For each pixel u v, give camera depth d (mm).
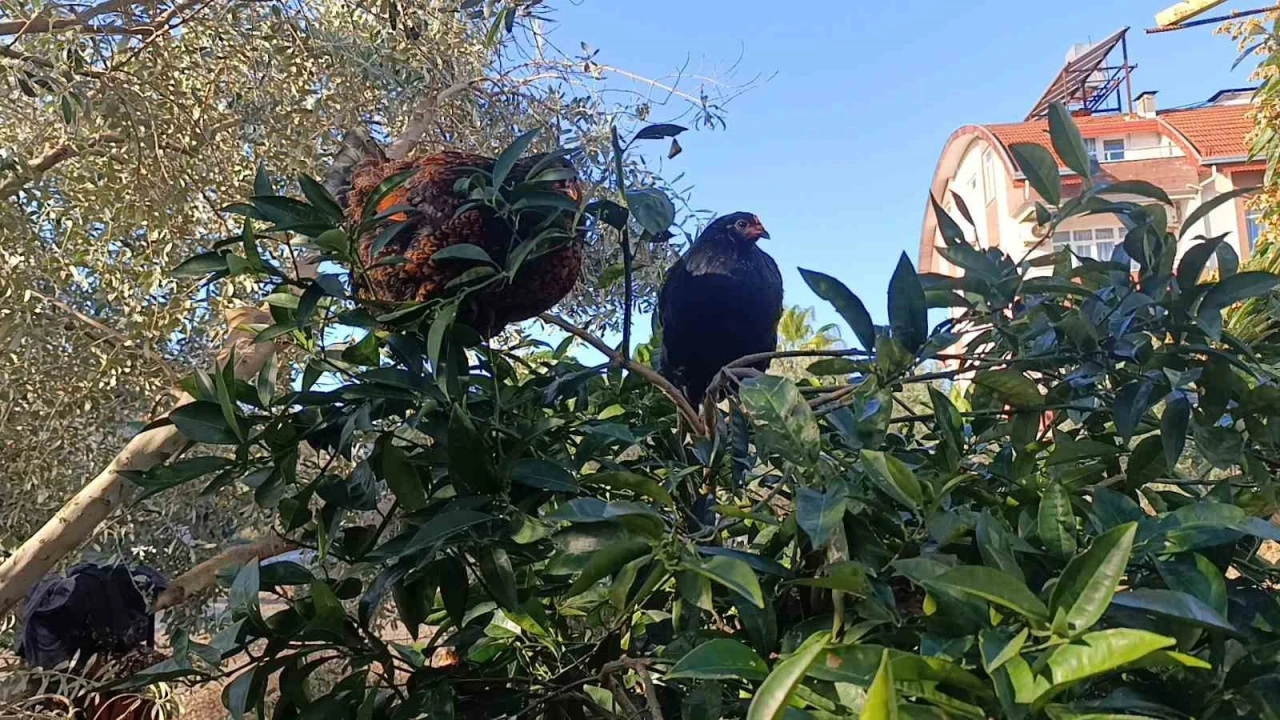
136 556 2189
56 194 2449
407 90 2270
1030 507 965
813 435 887
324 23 2334
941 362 1183
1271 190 3924
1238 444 1004
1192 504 787
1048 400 1071
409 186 1115
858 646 648
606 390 1498
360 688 1115
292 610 1030
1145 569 830
